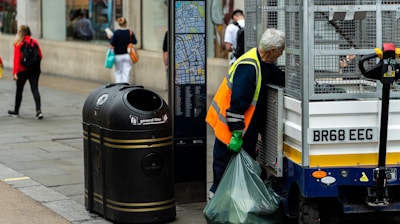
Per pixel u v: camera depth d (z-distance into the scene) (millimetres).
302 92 7609
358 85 7801
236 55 13578
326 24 7668
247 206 7992
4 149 13469
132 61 19375
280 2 8656
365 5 7652
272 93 8352
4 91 22094
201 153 9703
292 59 7973
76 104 19297
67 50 26094
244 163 8219
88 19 25406
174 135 9578
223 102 8398
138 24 22734
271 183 8656
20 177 11312
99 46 24438
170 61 9469
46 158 12727
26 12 28422
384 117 7469
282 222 8430
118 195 8617
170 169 8758
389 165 7805
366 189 7875
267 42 8141
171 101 9523
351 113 7680
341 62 7734
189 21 9438
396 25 7812
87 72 24984
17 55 16766
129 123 8406
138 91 8805
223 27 19531
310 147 7664
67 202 9875
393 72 7293
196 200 9750
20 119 16906
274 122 8312
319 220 8031
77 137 14680
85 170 9320
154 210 8633
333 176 7684
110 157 8609
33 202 9883
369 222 8992
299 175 7781
